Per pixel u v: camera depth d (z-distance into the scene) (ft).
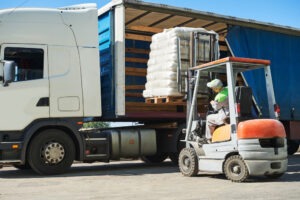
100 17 36.96
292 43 44.68
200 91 33.40
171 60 32.83
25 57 31.14
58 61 31.83
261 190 22.33
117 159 36.29
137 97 38.19
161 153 38.86
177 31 33.01
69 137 32.07
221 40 41.68
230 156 26.71
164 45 33.58
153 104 37.29
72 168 38.06
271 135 25.93
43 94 31.27
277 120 26.89
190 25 41.01
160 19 38.78
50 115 31.40
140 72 38.47
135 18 38.27
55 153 31.50
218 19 38.29
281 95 43.37
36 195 21.80
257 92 40.83
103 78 35.96
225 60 26.78
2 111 30.30
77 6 33.53
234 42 40.37
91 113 32.53
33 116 30.99
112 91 34.58
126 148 36.11
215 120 28.17
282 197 20.01
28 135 30.68
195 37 33.58
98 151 34.30
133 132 36.70
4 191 23.49
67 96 31.89
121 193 22.09
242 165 25.77
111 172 33.40
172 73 32.73
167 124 37.78
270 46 42.86
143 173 32.24
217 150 27.45
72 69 32.17
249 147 25.59
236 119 26.18
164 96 33.14
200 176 29.63
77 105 32.14
